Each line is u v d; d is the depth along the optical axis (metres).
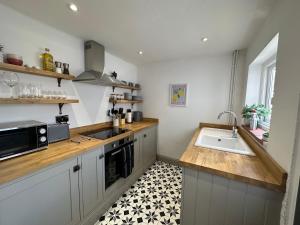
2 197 0.88
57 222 1.20
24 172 0.96
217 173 1.06
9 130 1.12
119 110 2.72
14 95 1.36
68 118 1.88
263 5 1.20
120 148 1.94
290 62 0.89
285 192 0.87
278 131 1.00
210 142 2.01
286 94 0.92
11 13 1.32
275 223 0.95
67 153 1.26
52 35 1.64
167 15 1.38
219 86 2.51
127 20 1.48
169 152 3.05
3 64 1.13
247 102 2.05
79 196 1.38
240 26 1.54
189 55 2.54
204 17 1.40
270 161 1.04
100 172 1.62
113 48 2.24
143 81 3.21
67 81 1.84
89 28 1.65
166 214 1.69
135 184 2.27
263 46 1.46
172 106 2.94
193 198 1.20
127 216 1.66
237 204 1.05
